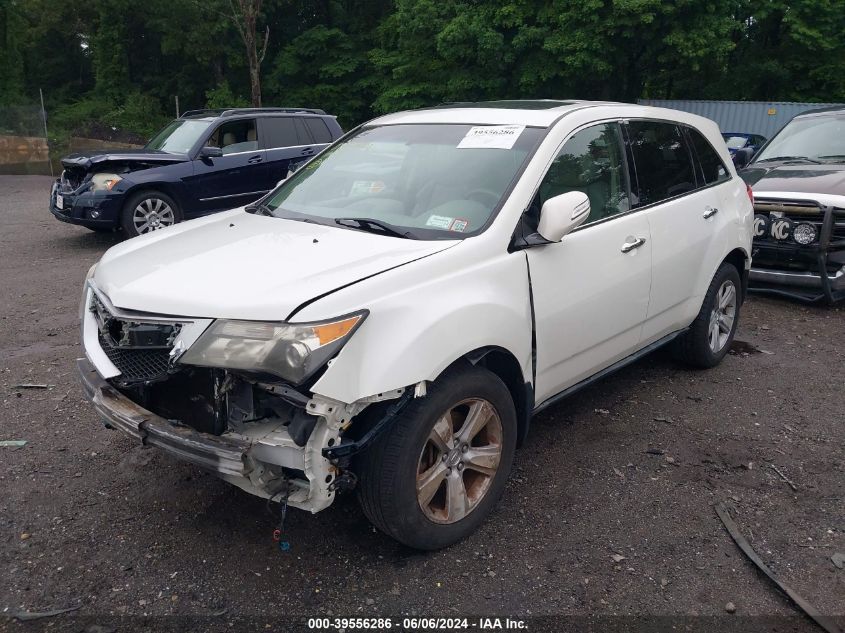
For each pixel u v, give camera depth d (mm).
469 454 3240
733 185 5355
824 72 27359
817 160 7629
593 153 4039
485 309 3158
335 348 2656
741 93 29266
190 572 3051
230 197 10625
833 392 5055
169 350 2842
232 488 3691
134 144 29719
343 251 3197
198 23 31906
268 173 10961
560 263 3641
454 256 3170
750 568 3154
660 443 4277
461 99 26891
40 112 23031
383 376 2742
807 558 3221
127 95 34750
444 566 3115
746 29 27656
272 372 2613
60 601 2859
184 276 3064
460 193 3625
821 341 6125
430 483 3055
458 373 3100
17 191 17875
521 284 3404
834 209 6469
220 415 2830
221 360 2674
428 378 2871
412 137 4184
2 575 2998
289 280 2900
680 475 3920
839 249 6637
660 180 4574
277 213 4047
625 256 4090
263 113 11047
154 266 3234
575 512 3549
